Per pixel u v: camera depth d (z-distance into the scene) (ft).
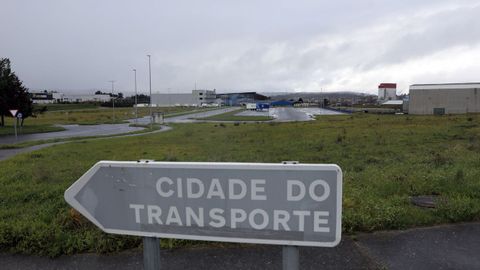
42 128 104.27
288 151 39.75
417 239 10.12
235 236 4.66
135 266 8.78
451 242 9.89
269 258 8.96
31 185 20.49
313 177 4.29
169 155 36.73
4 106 103.19
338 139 50.78
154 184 4.85
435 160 26.22
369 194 15.12
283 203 4.42
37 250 9.68
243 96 551.59
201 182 4.66
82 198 5.08
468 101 185.37
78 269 8.73
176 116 191.01
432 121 99.35
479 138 49.08
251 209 4.55
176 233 4.88
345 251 9.37
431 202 13.43
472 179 17.19
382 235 10.44
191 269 8.54
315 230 4.39
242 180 4.51
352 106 337.31
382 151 36.78
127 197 4.97
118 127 117.70
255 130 82.12
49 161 34.78
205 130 88.17
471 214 11.53
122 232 5.07
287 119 155.84
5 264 9.09
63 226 11.30
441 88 188.65
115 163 4.94
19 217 13.23
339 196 4.26
